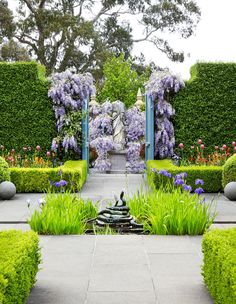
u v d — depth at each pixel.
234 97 14.52
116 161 17.83
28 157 14.30
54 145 14.12
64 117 14.18
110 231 6.79
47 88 14.33
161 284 4.43
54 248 5.81
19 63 14.38
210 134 14.49
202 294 4.15
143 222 7.36
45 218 6.65
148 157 14.65
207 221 6.82
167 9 31.16
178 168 11.73
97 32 30.92
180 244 6.03
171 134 14.41
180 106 14.48
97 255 5.48
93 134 18.05
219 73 14.48
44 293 4.20
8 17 28.52
